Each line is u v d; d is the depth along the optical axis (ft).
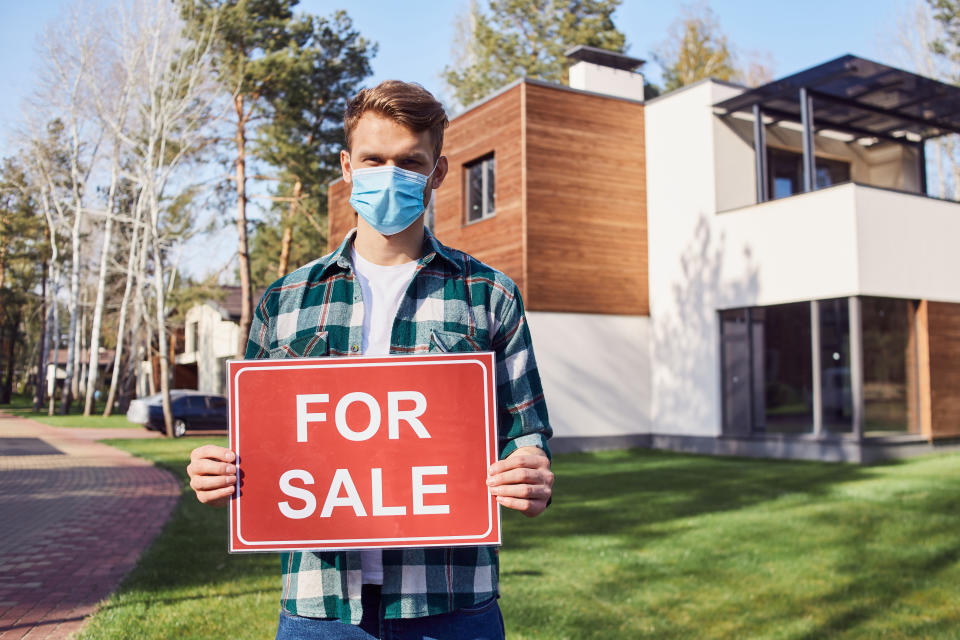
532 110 53.01
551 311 52.85
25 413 130.62
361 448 5.64
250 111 87.45
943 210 48.14
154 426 77.15
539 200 52.85
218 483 5.52
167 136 76.28
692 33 121.49
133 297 105.91
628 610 15.81
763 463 43.91
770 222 48.52
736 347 50.93
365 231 6.05
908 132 57.52
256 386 5.70
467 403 5.67
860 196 44.24
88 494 34.71
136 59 77.77
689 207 53.98
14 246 165.37
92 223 106.83
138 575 18.83
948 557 20.33
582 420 53.57
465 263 6.14
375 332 5.94
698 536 23.26
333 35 94.22
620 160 56.39
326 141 95.30
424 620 5.52
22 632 14.62
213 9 78.74
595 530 24.48
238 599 16.65
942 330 47.47
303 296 6.09
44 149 104.78
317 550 5.52
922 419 46.62
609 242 55.47
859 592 17.21
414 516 5.56
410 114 5.64
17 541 23.86
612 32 113.91
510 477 5.34
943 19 95.76
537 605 16.02
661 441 55.52
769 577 18.51
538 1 114.32
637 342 56.39
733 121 53.57
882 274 44.70
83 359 150.92
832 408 45.01
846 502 28.86
